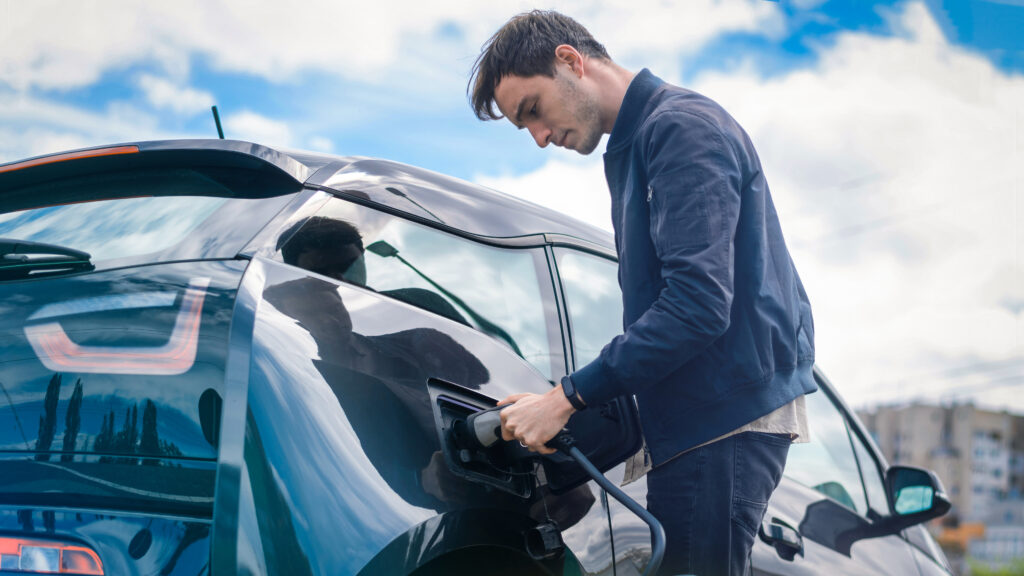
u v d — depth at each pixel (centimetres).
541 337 187
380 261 158
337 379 132
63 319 135
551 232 207
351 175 165
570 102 175
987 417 6600
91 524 119
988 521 6438
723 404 159
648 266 165
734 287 162
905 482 251
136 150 154
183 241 146
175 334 130
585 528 164
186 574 114
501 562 153
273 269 139
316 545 117
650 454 163
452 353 158
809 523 226
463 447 147
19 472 125
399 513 128
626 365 149
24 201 171
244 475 116
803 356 171
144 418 125
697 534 159
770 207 172
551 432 149
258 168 155
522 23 176
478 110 186
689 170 156
